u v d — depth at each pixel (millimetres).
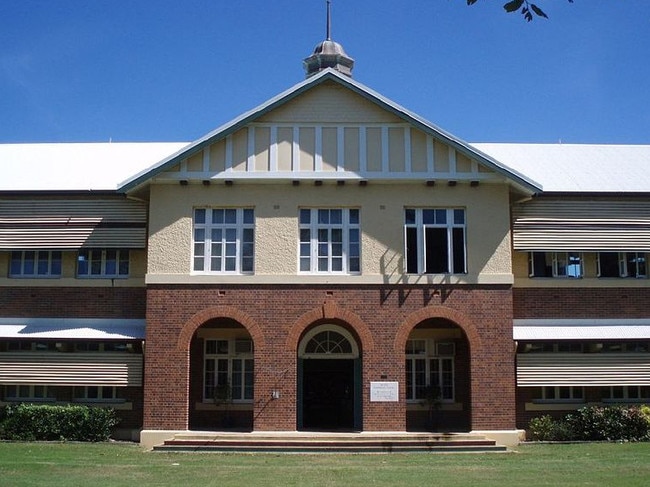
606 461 21547
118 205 28109
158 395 25750
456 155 26594
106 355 26750
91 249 27906
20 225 28047
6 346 27234
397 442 24594
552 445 25297
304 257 26547
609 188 28609
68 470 20219
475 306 26188
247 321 26047
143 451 24203
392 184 26688
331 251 26594
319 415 27344
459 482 18484
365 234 26469
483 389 25844
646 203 28422
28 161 31312
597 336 26969
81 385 26625
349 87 26672
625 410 26266
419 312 26094
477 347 26016
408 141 26625
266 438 24953
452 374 28500
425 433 25609
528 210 28000
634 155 32406
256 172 26422
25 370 26719
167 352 25953
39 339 26703
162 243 26469
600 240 27906
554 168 30719
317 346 27562
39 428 25984
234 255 26609
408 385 28516
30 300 28125
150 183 26656
